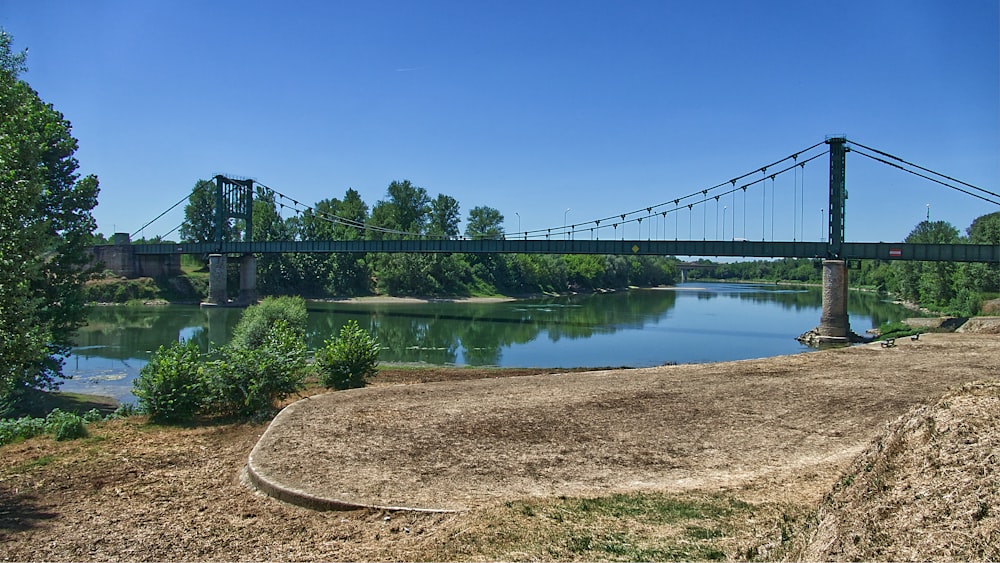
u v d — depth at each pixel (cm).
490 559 834
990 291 7656
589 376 2541
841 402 1908
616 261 17375
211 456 1426
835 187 6562
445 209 14788
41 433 1672
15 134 1541
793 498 1057
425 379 3019
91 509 1080
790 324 7388
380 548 898
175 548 912
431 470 1258
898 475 778
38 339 1522
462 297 12288
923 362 2823
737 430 1591
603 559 830
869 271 16325
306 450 1381
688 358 4631
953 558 617
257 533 968
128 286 10400
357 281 12300
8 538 948
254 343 3431
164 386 1808
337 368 2373
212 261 10375
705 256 7450
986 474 685
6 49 2305
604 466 1298
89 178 3019
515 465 1298
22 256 1459
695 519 973
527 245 8650
